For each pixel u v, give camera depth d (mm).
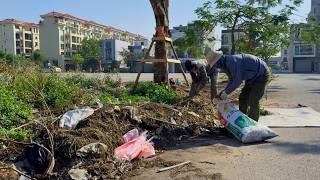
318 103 12523
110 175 4820
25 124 6301
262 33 19734
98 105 7230
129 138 5965
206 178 4777
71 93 8977
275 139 6809
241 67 6926
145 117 7027
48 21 107312
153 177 4820
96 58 91750
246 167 5211
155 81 12578
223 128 7285
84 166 4922
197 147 6262
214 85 7707
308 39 20828
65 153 5113
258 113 7324
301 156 5715
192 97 9062
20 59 14516
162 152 5961
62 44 108562
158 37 12484
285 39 21656
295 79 32156
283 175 4879
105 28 133625
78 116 6273
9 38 107125
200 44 20297
